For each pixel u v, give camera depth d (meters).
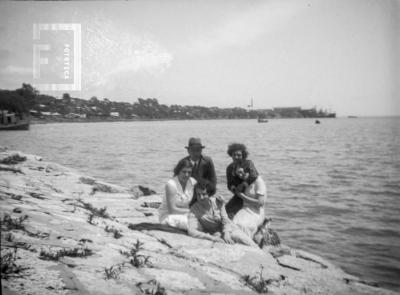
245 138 63.97
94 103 126.31
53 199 7.06
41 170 11.48
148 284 3.47
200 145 5.69
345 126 132.12
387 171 22.19
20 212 5.18
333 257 7.27
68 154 33.22
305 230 9.29
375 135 72.31
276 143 51.38
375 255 7.33
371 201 13.11
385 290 4.61
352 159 30.20
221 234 5.58
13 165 11.57
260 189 5.86
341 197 14.06
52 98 97.94
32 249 3.77
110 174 20.45
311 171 22.66
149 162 26.91
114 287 3.25
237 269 4.41
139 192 10.40
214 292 3.56
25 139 54.47
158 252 4.56
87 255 3.94
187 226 5.58
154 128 112.50
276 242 6.02
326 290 4.24
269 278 4.27
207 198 5.61
